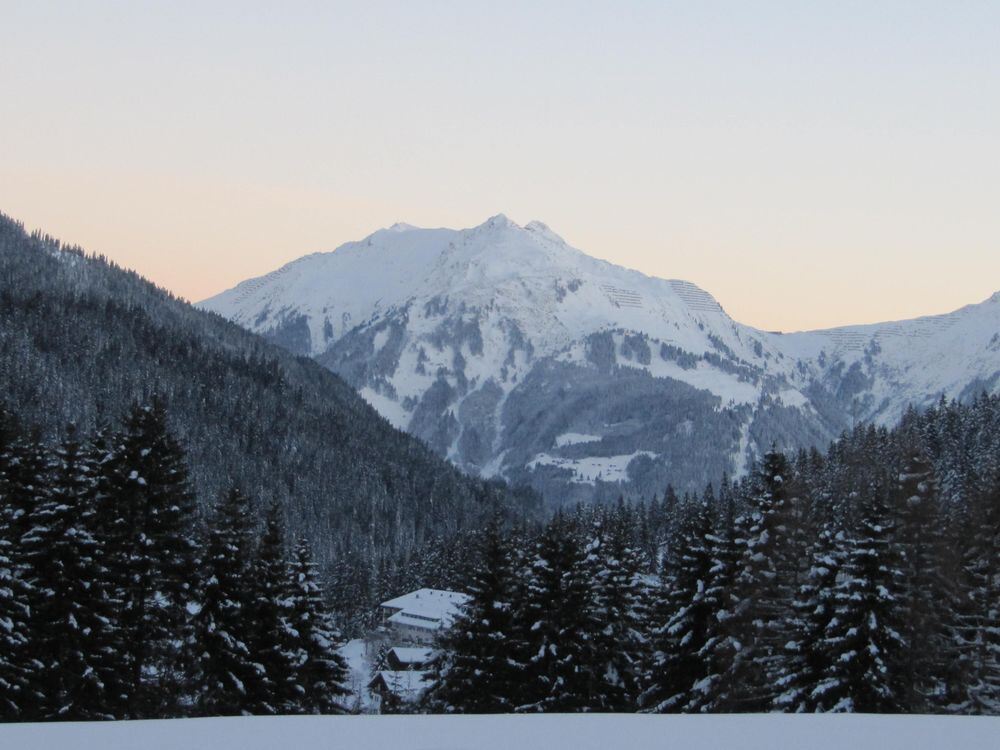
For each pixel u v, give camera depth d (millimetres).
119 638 42969
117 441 45844
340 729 17812
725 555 44812
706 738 17375
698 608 45469
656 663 46188
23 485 44906
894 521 42094
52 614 42000
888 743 16984
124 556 44562
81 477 43656
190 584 45594
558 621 46844
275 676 46094
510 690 46969
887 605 39219
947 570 44062
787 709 40219
